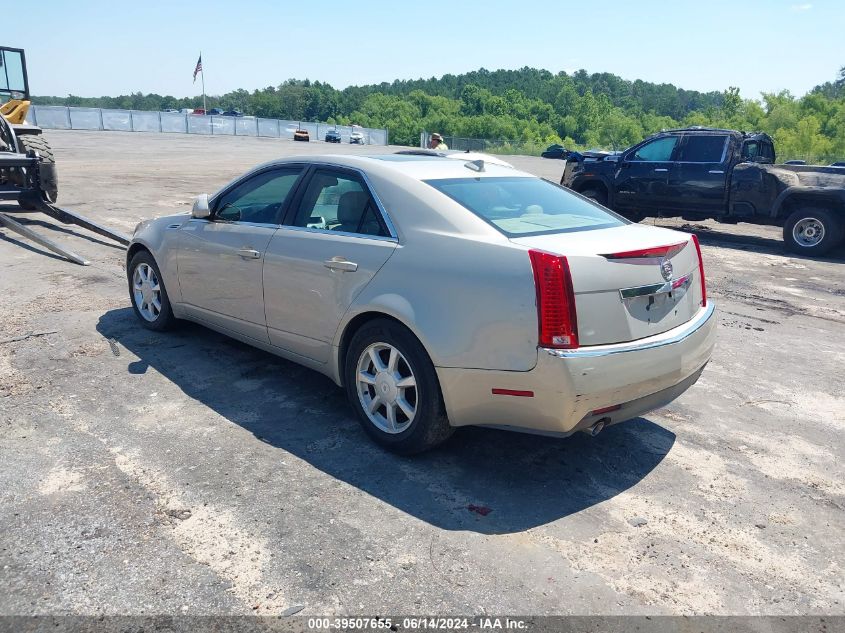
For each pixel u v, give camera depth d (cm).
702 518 331
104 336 555
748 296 826
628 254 330
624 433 425
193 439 387
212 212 495
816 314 748
